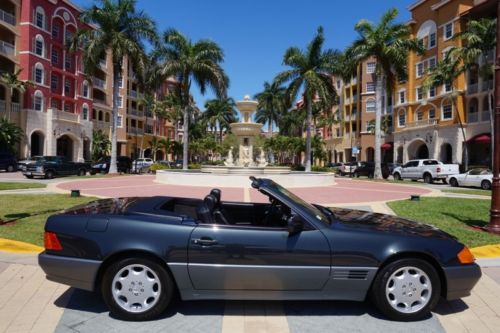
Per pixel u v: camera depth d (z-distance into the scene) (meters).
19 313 4.02
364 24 31.20
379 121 31.78
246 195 14.70
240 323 3.84
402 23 31.33
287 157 80.56
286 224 4.39
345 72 32.78
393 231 4.13
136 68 30.73
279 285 3.87
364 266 3.89
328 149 69.75
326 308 4.24
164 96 69.69
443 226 8.91
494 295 4.76
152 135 72.94
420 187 22.19
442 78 34.50
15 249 6.46
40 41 42.00
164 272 3.86
